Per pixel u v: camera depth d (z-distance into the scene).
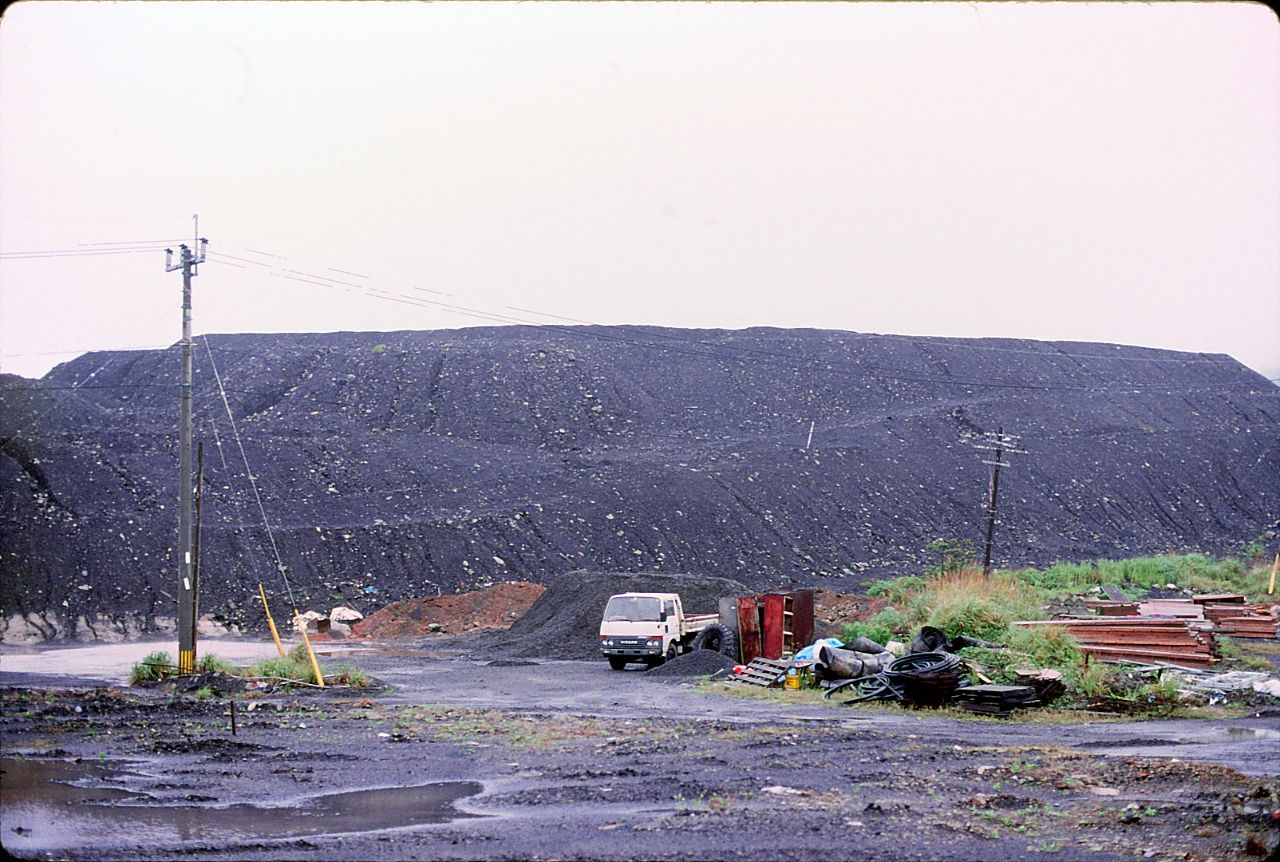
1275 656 33.72
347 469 71.94
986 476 91.19
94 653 39.03
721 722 20.16
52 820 11.99
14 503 53.91
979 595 34.75
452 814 12.29
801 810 12.25
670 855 10.27
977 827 11.47
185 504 27.78
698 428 105.12
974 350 135.12
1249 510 97.56
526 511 64.75
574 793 13.38
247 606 50.28
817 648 27.16
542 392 106.88
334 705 22.86
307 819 12.06
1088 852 10.53
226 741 17.48
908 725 20.03
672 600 34.00
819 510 77.00
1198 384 140.50
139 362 118.56
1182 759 16.05
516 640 42.03
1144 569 59.66
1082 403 117.50
